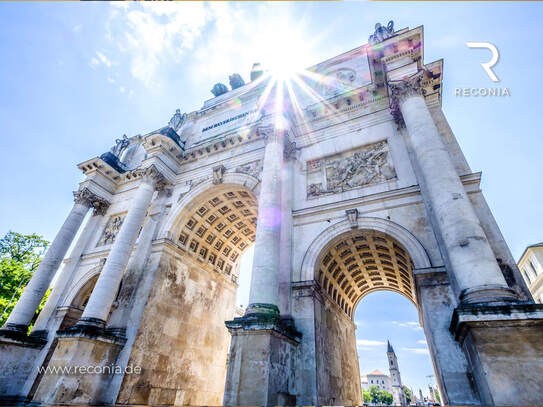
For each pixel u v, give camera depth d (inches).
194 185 889.5
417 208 524.1
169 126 1088.2
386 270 713.0
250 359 392.5
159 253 768.9
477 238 380.5
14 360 687.7
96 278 877.8
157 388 658.8
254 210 919.7
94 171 1023.6
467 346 339.0
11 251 1359.5
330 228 577.0
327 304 603.8
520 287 389.1
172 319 751.1
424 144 506.6
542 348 276.2
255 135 876.0
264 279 488.4
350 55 906.7
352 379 717.3
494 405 265.7
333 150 708.0
